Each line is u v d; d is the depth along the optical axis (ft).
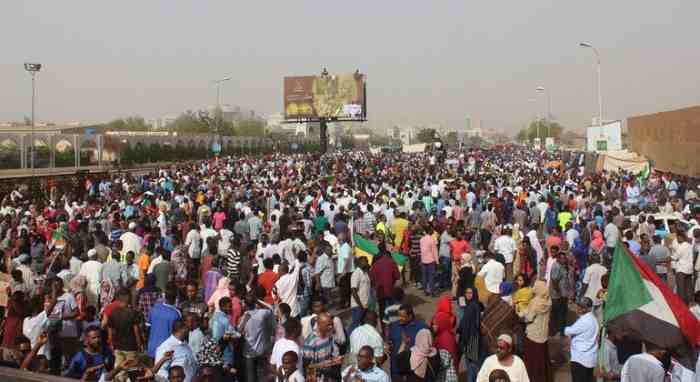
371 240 52.01
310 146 364.38
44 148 153.07
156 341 26.58
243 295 30.25
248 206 63.36
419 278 51.72
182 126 341.41
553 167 145.59
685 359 21.53
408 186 80.07
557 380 30.14
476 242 62.64
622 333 22.86
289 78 236.84
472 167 154.20
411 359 24.16
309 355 24.63
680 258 41.55
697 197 74.90
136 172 164.25
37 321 28.17
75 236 47.67
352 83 233.76
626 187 79.00
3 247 46.62
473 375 27.14
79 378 24.56
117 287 35.81
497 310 26.96
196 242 47.98
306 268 37.14
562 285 36.37
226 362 26.99
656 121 127.44
